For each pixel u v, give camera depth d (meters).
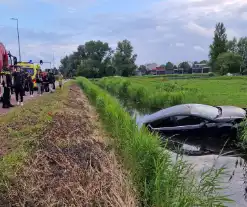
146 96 23.45
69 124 10.44
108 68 121.44
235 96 23.77
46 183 5.24
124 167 6.74
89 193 5.05
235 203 5.98
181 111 9.83
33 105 16.16
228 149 9.02
